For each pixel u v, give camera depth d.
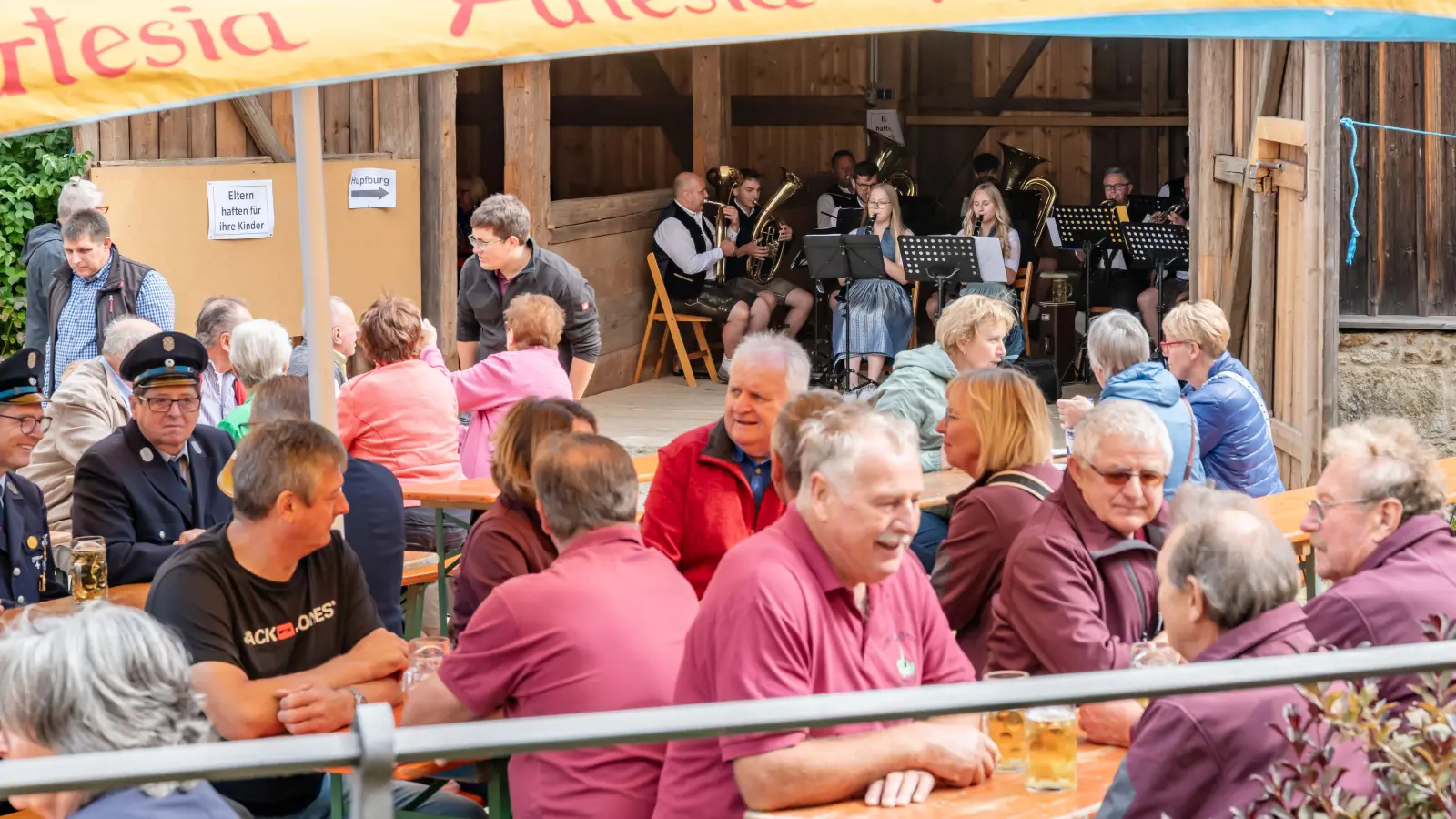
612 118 14.10
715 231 12.34
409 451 5.88
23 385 4.40
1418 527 3.27
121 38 2.58
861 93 14.39
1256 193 8.44
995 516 3.75
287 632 3.54
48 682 2.09
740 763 2.70
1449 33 4.13
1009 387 3.88
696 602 3.22
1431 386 8.74
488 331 7.66
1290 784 2.23
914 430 2.85
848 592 2.86
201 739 2.19
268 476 3.42
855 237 11.33
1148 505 3.46
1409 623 3.10
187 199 8.94
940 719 2.88
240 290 9.18
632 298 12.21
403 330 5.93
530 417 3.81
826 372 11.92
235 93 2.64
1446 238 8.69
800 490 2.86
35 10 2.57
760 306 12.15
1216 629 2.66
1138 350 5.65
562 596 3.06
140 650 2.15
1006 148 13.77
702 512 4.15
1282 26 4.26
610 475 3.16
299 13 2.70
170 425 4.70
